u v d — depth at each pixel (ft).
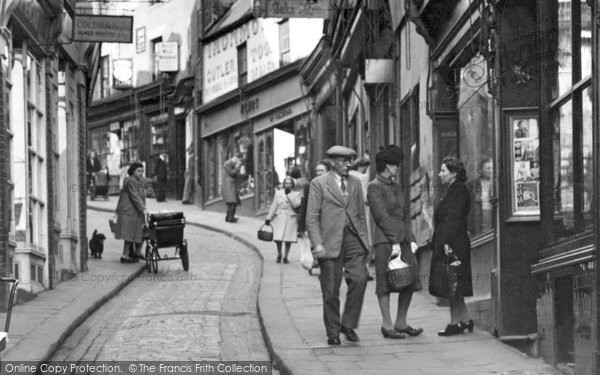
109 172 178.50
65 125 71.00
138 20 173.06
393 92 72.64
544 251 40.37
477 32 48.24
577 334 35.63
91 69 82.28
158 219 76.43
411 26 65.62
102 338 47.85
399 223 45.21
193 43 156.66
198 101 153.58
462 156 55.31
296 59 124.16
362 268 44.60
